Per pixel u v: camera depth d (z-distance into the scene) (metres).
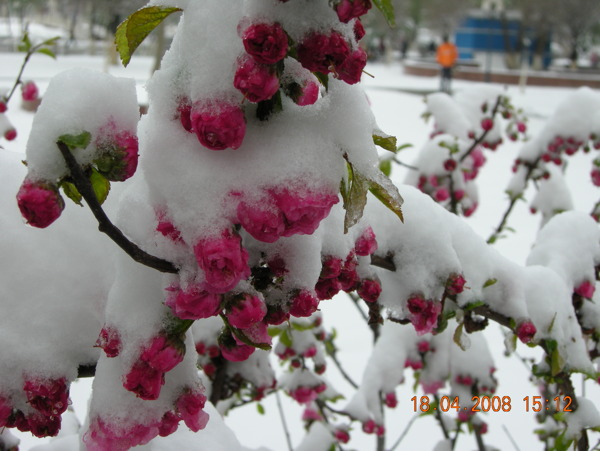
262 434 0.94
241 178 0.21
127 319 0.23
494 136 0.96
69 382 0.26
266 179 0.21
